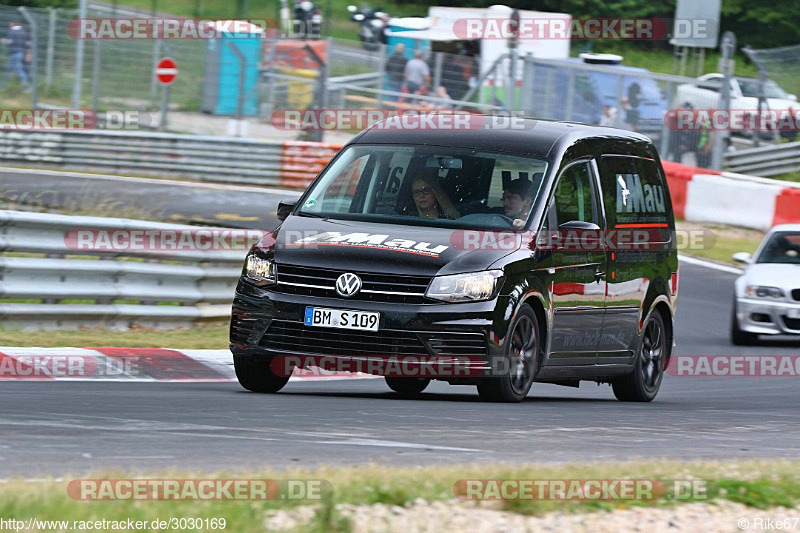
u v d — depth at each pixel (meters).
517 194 28.06
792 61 92.44
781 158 87.56
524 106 87.81
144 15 128.38
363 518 13.09
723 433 24.16
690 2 97.38
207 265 40.91
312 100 89.62
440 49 100.00
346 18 138.62
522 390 27.31
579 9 141.12
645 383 33.25
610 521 13.77
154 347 34.72
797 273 48.78
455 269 25.95
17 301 36.53
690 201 77.56
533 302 27.34
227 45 91.75
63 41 95.50
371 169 29.12
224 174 80.06
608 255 30.39
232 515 12.73
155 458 17.08
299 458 17.59
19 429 19.39
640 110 83.94
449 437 20.72
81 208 55.19
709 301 57.28
